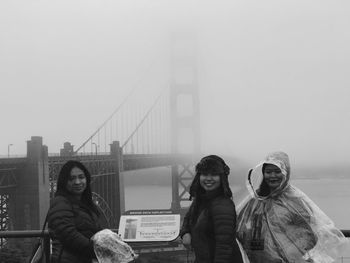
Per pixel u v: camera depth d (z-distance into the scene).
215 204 3.82
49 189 36.88
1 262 6.89
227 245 3.71
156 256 4.48
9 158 32.91
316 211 3.96
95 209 4.22
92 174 46.00
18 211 34.22
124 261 3.83
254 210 4.14
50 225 3.88
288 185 4.05
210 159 3.94
